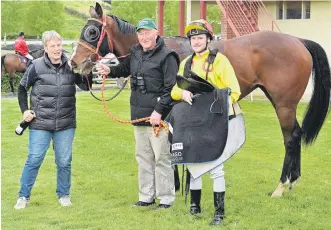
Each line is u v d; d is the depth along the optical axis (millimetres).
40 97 4867
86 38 5473
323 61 5824
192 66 4523
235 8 16359
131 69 4910
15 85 17750
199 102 4363
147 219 4637
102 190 5656
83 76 5387
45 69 4848
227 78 4391
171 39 5770
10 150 7711
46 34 4797
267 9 17359
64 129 4961
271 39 5555
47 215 4762
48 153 7488
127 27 5617
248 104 13742
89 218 4684
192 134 4332
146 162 5055
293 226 4465
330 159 7246
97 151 7723
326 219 4656
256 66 5547
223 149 4277
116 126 10031
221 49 5594
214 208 4879
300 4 16859
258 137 8961
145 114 4883
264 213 4824
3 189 5629
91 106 13148
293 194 5457
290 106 5559
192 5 19141
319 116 5906
